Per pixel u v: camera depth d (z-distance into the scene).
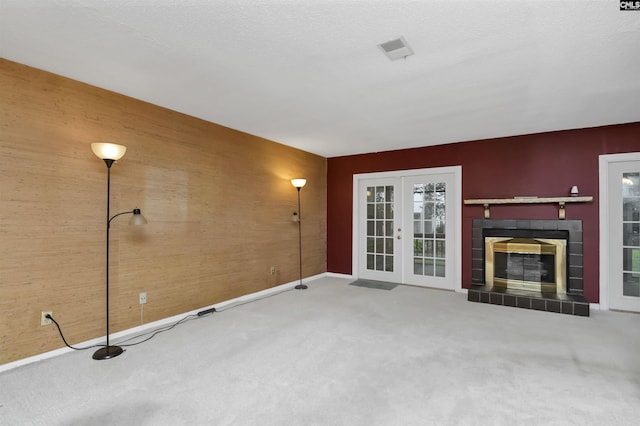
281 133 4.48
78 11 1.81
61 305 2.68
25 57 2.37
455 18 1.86
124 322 3.10
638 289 3.85
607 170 3.97
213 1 1.71
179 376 2.32
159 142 3.41
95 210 2.90
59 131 2.68
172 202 3.54
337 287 5.19
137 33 2.04
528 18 1.85
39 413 1.89
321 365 2.49
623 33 1.99
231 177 4.24
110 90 3.00
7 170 2.40
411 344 2.88
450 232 5.02
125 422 1.81
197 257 3.80
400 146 5.25
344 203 6.05
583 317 3.64
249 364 2.50
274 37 2.08
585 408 1.93
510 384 2.21
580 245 4.06
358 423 1.80
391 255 5.59
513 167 4.52
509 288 4.45
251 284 4.53
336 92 3.01
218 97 3.16
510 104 3.28
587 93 2.97
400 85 2.84
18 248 2.46
